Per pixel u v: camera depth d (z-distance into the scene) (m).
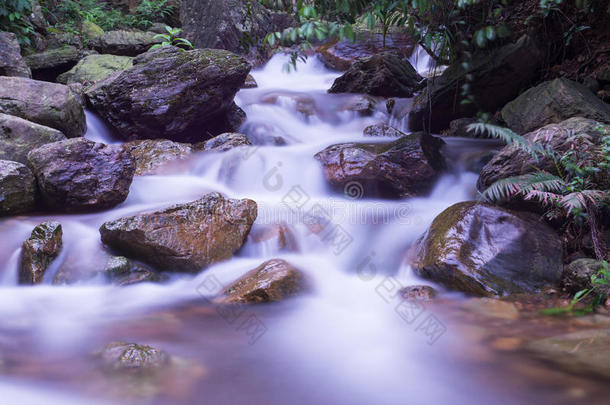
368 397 2.45
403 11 5.33
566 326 3.17
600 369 2.61
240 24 12.61
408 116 7.88
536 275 3.81
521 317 3.34
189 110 7.14
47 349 2.93
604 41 6.49
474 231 4.08
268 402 2.40
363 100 8.70
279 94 9.23
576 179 3.98
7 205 4.72
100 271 4.00
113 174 5.10
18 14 8.86
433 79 7.60
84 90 7.55
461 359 2.81
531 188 3.88
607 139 3.98
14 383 2.51
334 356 2.90
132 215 4.24
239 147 6.56
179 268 4.17
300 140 7.75
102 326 3.31
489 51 6.95
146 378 2.59
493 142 6.64
